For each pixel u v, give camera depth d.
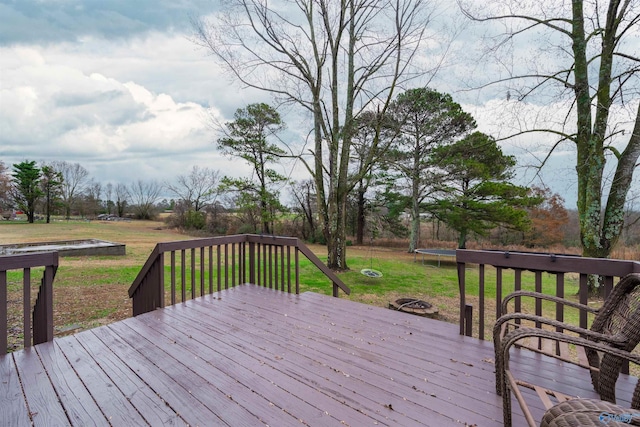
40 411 1.75
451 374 2.15
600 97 6.77
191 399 1.87
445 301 7.19
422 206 16.38
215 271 9.36
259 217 21.09
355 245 20.39
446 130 14.21
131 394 1.92
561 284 2.29
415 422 1.66
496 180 13.73
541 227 15.48
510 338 1.45
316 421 1.67
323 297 4.03
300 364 2.29
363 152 13.54
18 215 31.61
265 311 3.48
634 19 6.07
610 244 7.04
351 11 9.51
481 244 17.91
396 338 2.77
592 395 1.85
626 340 1.36
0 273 2.35
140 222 33.31
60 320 5.20
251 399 1.87
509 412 1.48
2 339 2.38
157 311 3.46
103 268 9.72
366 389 1.97
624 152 6.84
